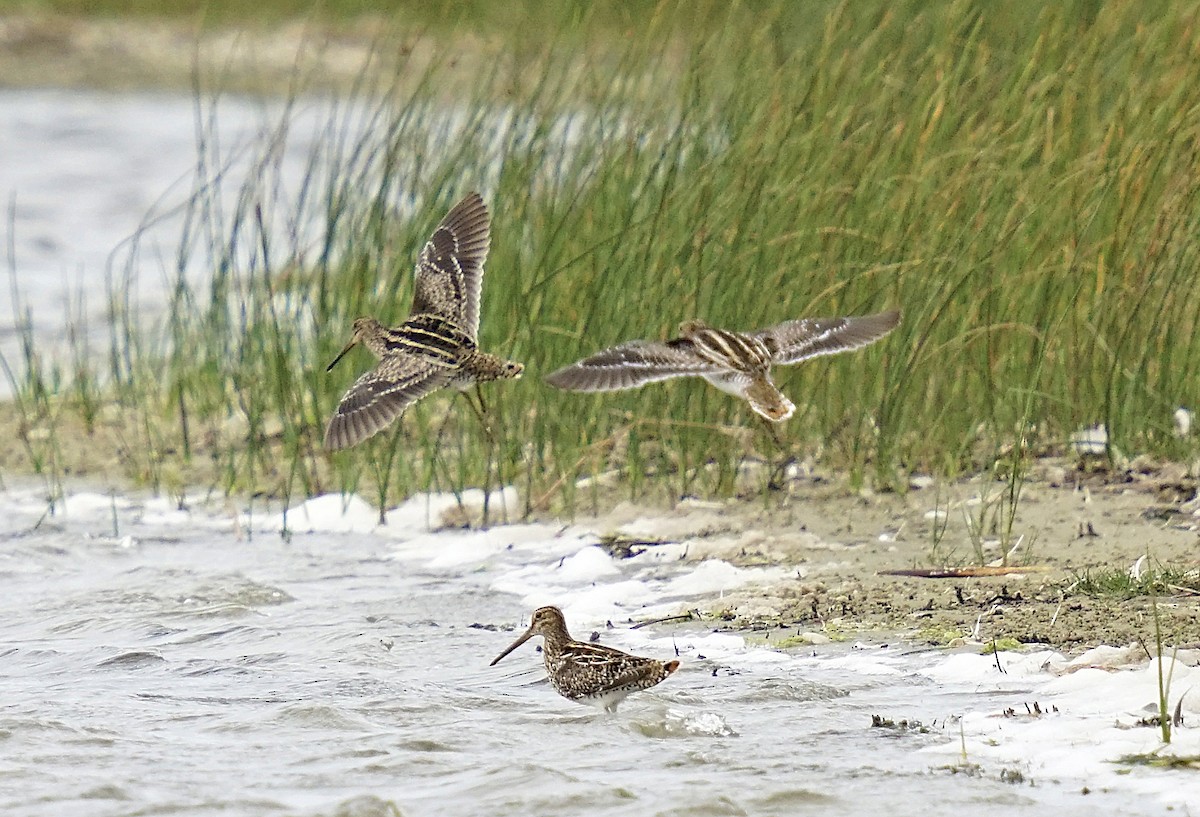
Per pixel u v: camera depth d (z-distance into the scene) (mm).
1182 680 9500
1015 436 14664
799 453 16234
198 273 27109
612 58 19547
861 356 15383
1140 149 14445
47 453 18688
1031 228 15078
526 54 18312
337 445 8945
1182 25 15266
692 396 15586
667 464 15969
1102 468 15016
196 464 18094
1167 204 14367
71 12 46906
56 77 44469
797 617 11812
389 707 10062
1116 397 15109
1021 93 15531
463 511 15641
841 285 14203
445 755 9156
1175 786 8117
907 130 15469
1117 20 15336
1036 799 8086
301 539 15258
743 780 8523
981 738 9023
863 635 11250
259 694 10500
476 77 17125
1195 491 14148
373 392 9281
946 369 15109
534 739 9430
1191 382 14859
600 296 15609
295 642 11836
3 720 9922
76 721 9938
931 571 12594
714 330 9648
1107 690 9625
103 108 42406
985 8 16203
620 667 9633
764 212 15297
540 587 13156
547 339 15844
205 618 12562
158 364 21000
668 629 11719
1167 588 11570
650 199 15945
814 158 15438
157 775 8930
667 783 8523
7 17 45938
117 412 19938
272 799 8531
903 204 15273
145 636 12172
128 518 16188
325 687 10586
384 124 18656
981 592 11984
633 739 9367
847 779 8484
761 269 15234
